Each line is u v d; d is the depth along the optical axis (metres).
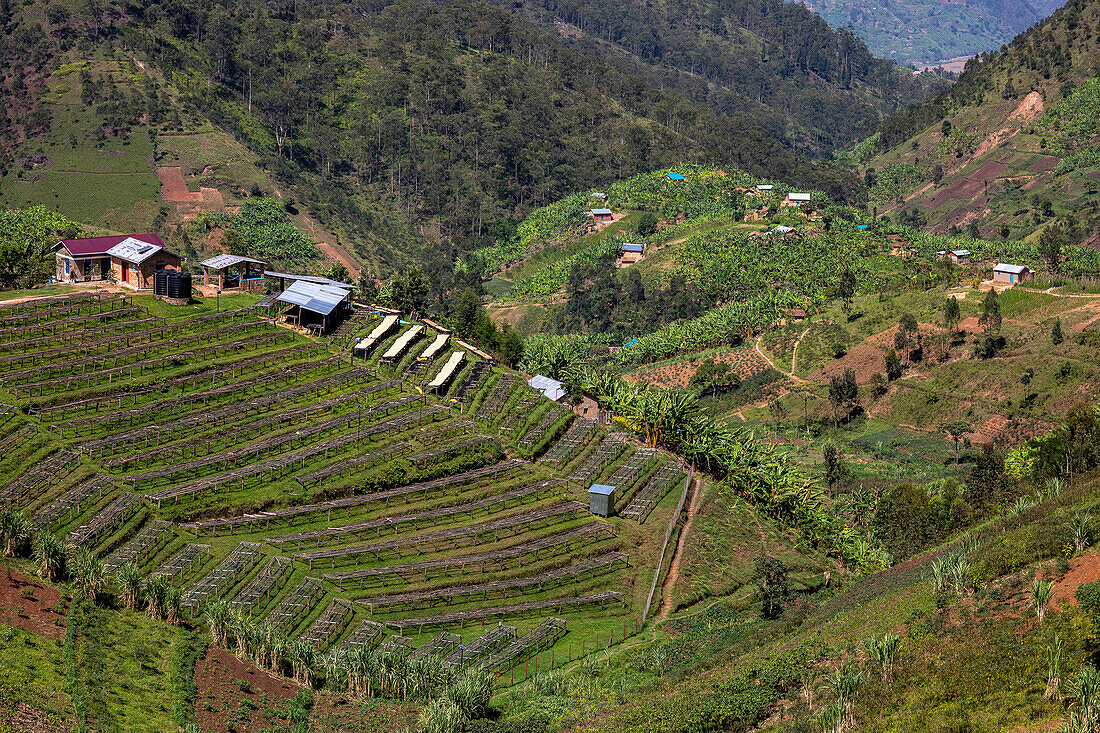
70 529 72.06
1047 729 40.19
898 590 63.78
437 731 52.47
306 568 74.75
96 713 47.41
